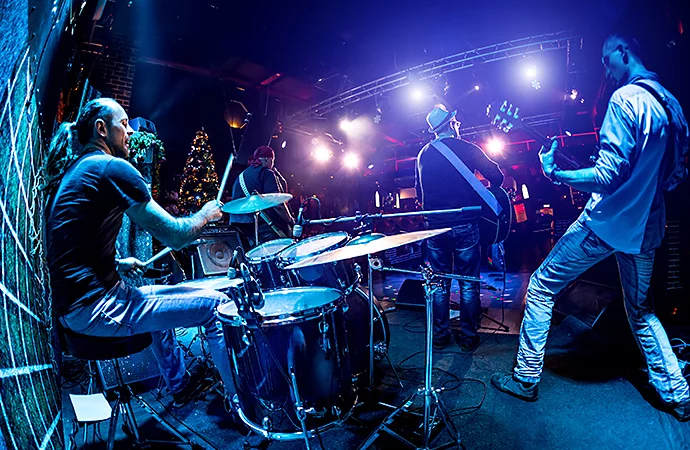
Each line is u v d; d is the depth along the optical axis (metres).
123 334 1.97
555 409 2.44
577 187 2.19
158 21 8.05
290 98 12.00
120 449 2.33
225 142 10.91
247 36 9.51
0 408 0.71
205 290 2.26
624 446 2.05
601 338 3.26
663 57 3.47
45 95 1.95
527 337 2.56
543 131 12.48
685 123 2.10
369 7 9.03
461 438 2.23
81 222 1.81
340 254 2.08
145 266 2.40
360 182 16.66
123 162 1.88
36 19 0.97
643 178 2.05
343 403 2.13
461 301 3.46
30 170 1.27
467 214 3.29
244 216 4.50
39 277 1.38
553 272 2.48
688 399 2.20
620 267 2.36
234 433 2.47
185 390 2.89
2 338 0.82
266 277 2.38
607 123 2.09
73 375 3.45
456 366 3.18
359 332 2.91
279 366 1.95
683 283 3.51
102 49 6.13
